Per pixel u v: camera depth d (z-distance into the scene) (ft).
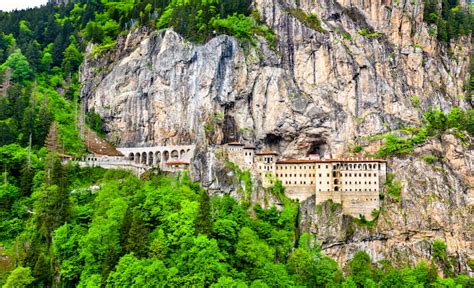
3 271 393.91
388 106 614.75
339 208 521.24
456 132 594.24
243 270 411.13
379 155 572.92
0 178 495.41
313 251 485.56
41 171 504.84
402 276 460.14
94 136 649.20
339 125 593.42
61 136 599.98
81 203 478.59
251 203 525.34
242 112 600.39
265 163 543.39
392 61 636.89
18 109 600.80
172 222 410.31
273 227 503.20
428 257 518.78
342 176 531.09
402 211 531.09
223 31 618.85
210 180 542.57
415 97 629.51
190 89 613.11
